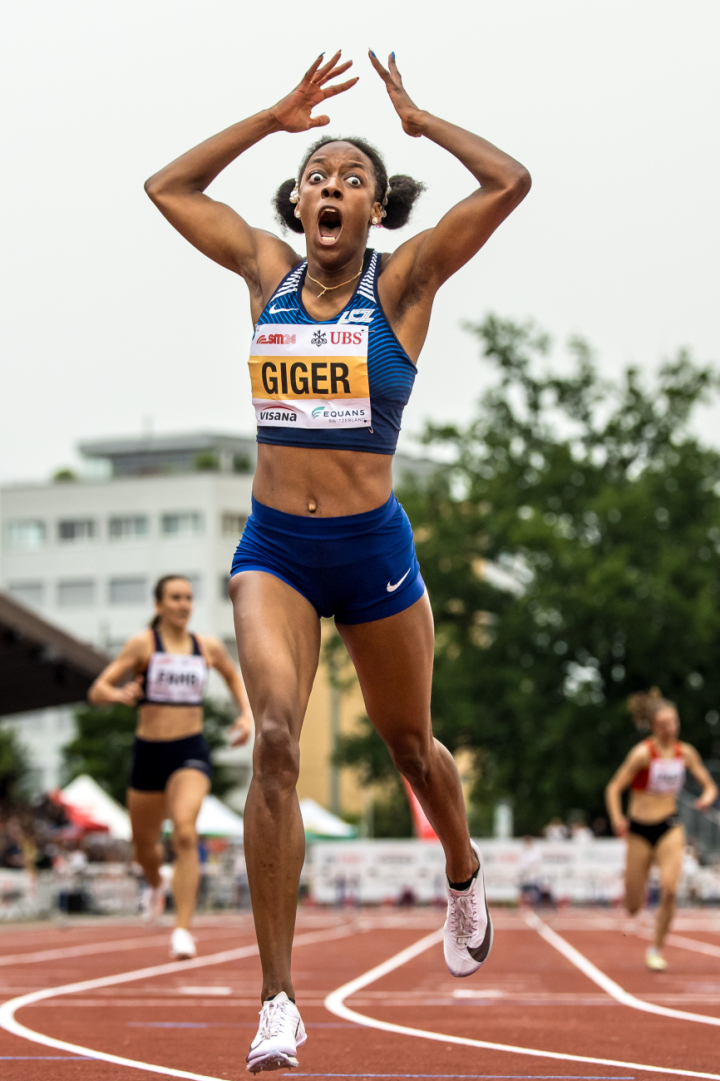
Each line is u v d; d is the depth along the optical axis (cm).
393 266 832
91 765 10450
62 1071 919
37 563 16300
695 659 8294
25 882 4788
